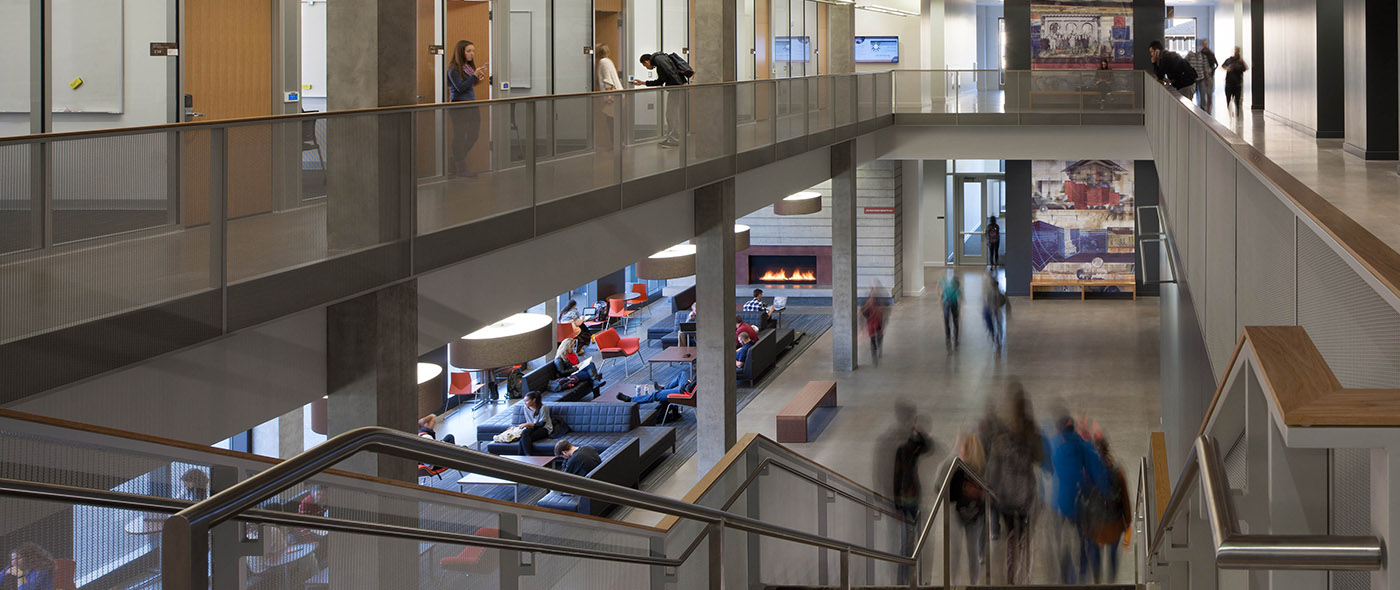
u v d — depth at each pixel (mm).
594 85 17875
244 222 6875
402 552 3686
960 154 25328
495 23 15711
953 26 33531
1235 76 20672
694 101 13930
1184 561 3920
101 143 5879
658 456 17156
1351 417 1373
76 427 4207
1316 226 3131
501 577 4262
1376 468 1416
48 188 5582
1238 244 5617
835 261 22641
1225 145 6012
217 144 6656
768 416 19547
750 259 31141
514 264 10375
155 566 3441
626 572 5348
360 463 8422
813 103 19219
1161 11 28594
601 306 25547
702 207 15328
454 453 3219
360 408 8391
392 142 8250
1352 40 10500
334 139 7676
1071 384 20938
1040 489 14117
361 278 7910
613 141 11781
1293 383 1573
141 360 6109
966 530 12406
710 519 5160
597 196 11398
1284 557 1461
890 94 25203
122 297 6012
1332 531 1966
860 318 27859
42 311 5555
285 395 7918
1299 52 14312
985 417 18750
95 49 9344
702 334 15672
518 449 16484
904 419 18578
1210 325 7098
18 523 3068
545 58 16766
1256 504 2082
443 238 8859
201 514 2260
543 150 10391
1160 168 15258
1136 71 24469
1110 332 25359
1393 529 1374
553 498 14758
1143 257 12633
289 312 7195
